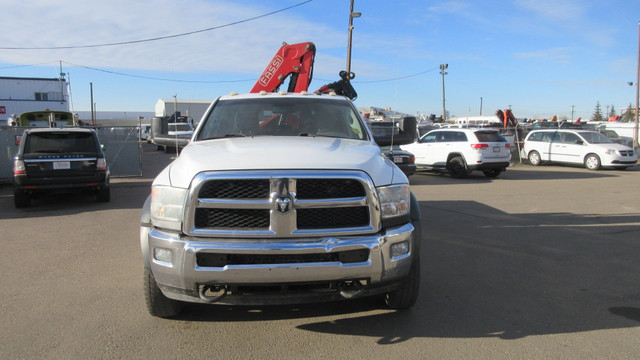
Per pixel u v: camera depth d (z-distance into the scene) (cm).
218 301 311
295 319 378
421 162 1625
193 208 304
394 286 333
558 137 1912
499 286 459
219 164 311
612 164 1711
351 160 326
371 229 314
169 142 472
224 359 312
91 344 334
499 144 1459
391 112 2619
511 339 342
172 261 308
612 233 686
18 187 909
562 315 387
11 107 3853
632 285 462
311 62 1116
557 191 1158
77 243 638
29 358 313
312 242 300
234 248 297
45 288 455
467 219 791
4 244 634
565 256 565
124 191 1187
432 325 367
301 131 445
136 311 396
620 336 347
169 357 315
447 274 496
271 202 301
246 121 455
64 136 958
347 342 338
